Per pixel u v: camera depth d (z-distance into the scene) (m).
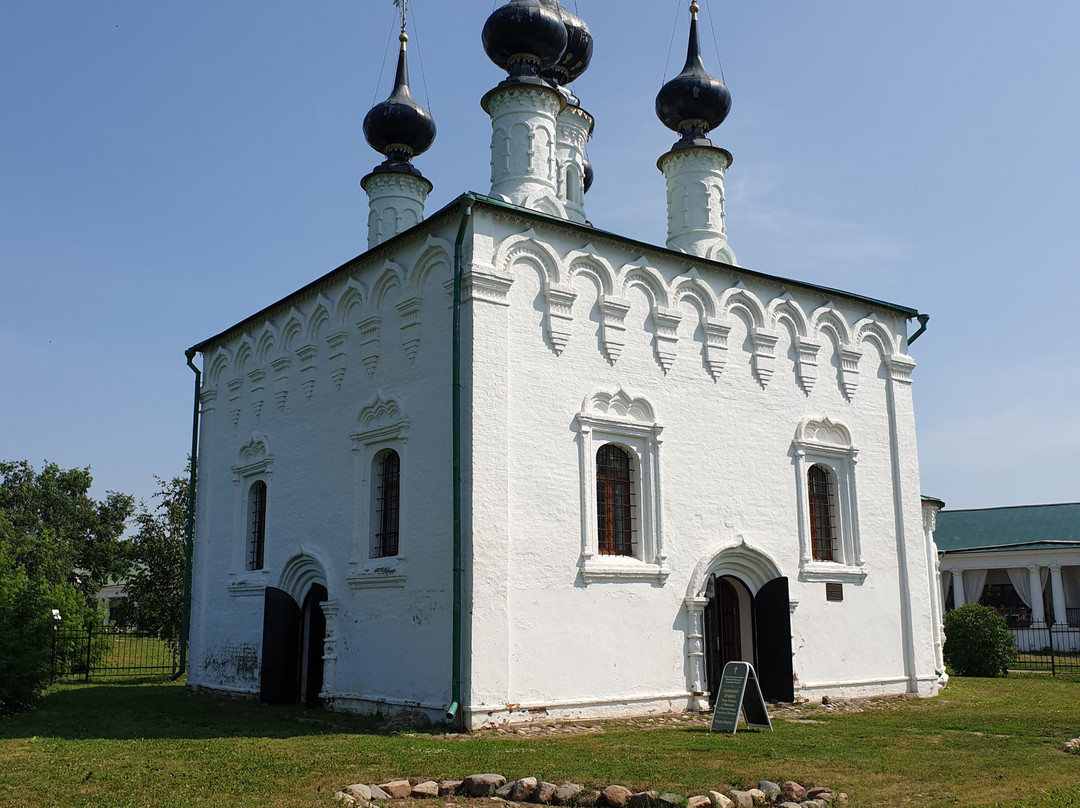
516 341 16.02
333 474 18.53
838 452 20.55
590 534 16.20
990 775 10.77
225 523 22.27
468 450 15.15
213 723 15.98
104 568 56.75
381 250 17.84
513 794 9.60
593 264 17.28
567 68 24.88
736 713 14.27
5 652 17.83
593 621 16.03
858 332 21.50
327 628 17.75
